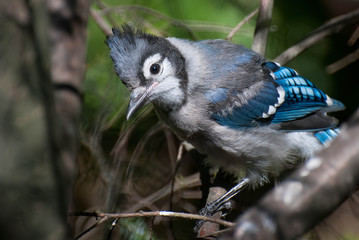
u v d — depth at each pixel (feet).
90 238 24.48
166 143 29.66
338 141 9.68
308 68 33.96
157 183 28.19
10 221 9.73
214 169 26.89
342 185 9.40
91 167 26.61
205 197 25.00
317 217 9.46
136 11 29.04
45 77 10.18
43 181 10.00
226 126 24.41
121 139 26.23
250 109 24.82
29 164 9.83
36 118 9.88
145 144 28.37
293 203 9.38
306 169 9.67
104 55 28.37
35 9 10.07
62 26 11.77
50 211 10.09
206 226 23.26
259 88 25.20
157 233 26.61
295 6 33.22
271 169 25.53
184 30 29.32
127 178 25.84
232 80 24.82
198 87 24.30
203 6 30.01
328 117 25.98
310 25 32.99
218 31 28.55
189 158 28.96
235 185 25.55
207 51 25.18
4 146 9.64
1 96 9.62
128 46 22.89
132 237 21.98
